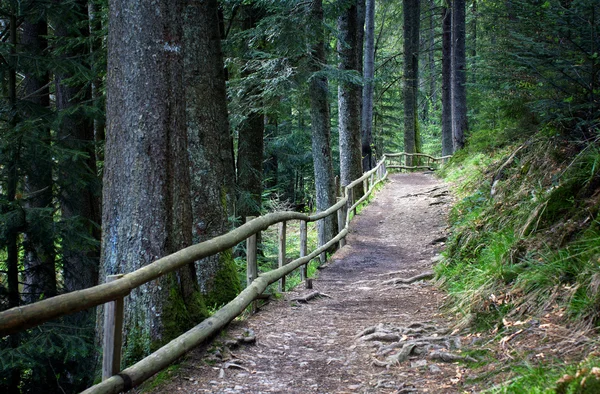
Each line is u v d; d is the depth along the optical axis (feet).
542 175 23.97
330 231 40.42
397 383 12.82
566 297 13.62
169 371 13.58
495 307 15.92
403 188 64.59
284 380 13.52
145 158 15.17
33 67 27.63
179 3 15.88
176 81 15.74
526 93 27.61
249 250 20.44
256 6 38.22
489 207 27.20
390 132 109.09
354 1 42.88
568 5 22.36
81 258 29.68
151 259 15.07
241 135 44.42
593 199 16.87
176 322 15.21
